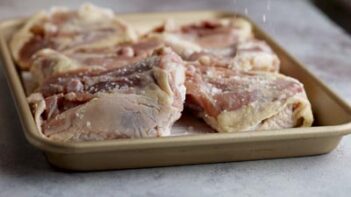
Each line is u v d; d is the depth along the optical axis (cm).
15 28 82
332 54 85
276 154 57
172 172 55
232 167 56
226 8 103
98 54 71
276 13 100
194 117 63
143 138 52
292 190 54
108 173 55
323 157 59
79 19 80
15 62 75
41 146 52
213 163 57
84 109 57
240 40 77
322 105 63
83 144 51
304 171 57
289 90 60
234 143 54
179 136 53
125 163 54
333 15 127
